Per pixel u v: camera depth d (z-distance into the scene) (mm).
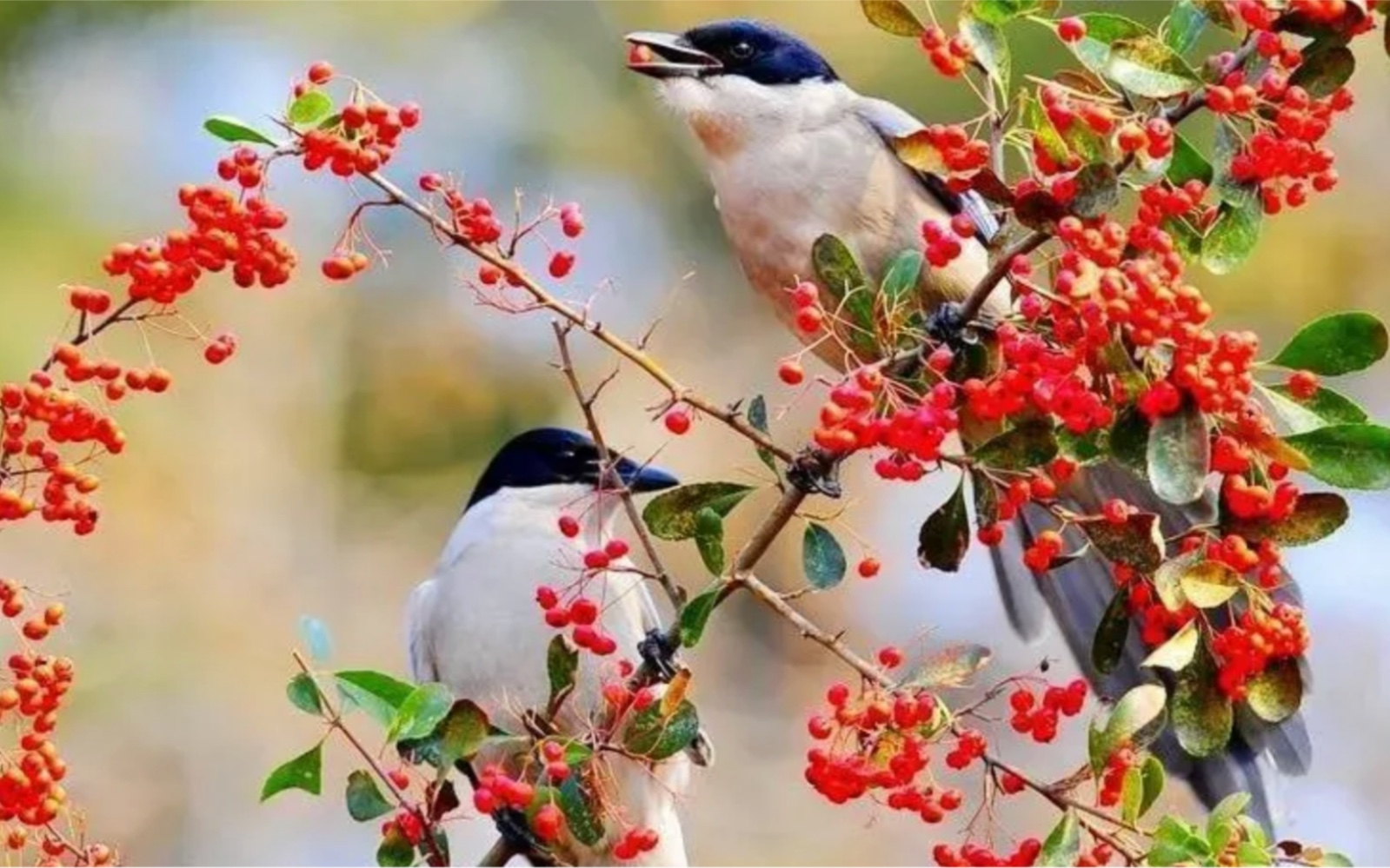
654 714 7973
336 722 7930
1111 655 7578
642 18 20297
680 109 11719
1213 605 6969
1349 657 18484
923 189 11438
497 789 7965
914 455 7410
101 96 19922
